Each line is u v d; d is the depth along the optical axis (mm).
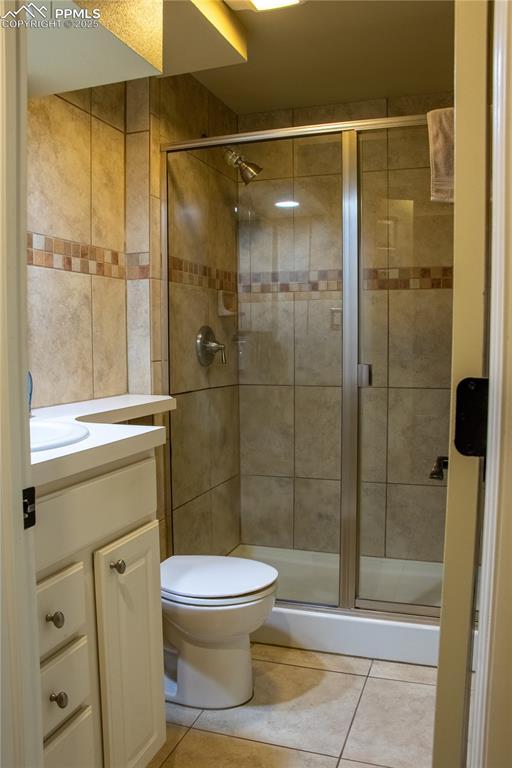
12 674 861
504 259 647
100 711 1256
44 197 1884
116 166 2266
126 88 2312
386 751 1683
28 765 893
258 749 1695
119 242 2301
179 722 1828
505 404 651
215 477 2814
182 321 2535
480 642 692
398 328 2656
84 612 1199
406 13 2207
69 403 2008
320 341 2834
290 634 2299
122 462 1370
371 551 2723
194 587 1822
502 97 648
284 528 2963
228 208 2836
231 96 2943
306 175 2662
